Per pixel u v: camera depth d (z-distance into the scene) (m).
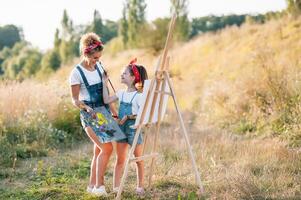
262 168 7.54
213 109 13.95
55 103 11.70
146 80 5.98
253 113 11.78
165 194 6.50
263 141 9.83
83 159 8.84
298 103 10.88
